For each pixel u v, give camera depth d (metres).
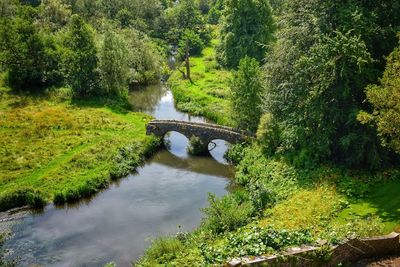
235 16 79.25
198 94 69.56
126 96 70.19
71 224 35.88
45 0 94.44
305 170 35.94
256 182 36.25
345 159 34.91
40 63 73.06
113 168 45.12
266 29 78.88
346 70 32.19
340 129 35.12
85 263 30.36
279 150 39.22
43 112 61.06
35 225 35.88
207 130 49.09
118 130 55.03
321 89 32.88
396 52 26.28
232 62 80.69
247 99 46.03
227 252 22.84
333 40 31.81
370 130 32.84
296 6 37.31
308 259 20.83
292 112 38.00
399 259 22.08
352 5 33.03
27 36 71.88
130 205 38.91
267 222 29.50
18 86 71.88
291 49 36.69
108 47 67.44
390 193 30.52
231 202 34.44
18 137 52.81
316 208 29.98
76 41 67.00
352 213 28.66
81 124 56.81
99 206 38.88
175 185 42.81
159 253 28.02
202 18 117.62
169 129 51.69
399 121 25.16
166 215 36.88
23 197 39.22
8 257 31.20
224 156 49.22
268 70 39.38
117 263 30.23
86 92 68.50
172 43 108.38
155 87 79.44
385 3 33.44
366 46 33.09
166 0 136.00
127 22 102.50
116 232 34.44
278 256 20.61
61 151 48.97
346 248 21.62
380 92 26.20
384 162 33.94
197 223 35.31
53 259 30.94
